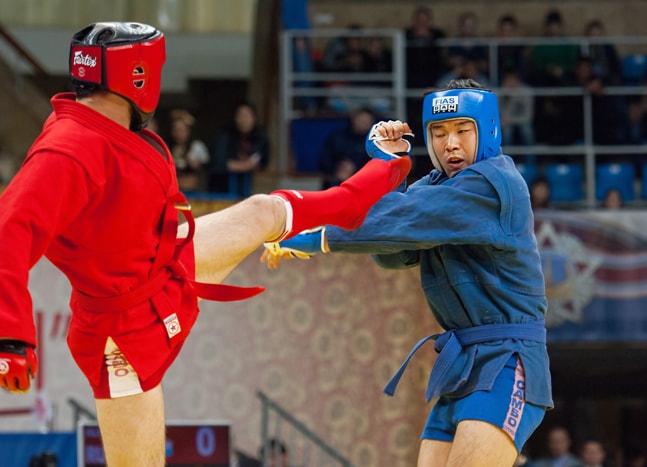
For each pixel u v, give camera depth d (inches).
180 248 233.6
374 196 264.2
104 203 218.5
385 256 295.4
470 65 943.0
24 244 202.7
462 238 264.4
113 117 226.1
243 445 740.7
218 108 1114.7
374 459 747.4
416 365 756.6
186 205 229.3
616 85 966.4
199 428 541.6
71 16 1109.1
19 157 1009.5
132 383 228.8
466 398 265.4
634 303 761.6
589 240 765.3
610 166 951.6
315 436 702.5
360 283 762.2
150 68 227.3
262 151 829.2
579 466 824.3
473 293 268.1
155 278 228.5
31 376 203.0
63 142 213.0
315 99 938.7
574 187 936.3
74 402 683.4
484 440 256.1
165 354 231.1
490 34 1179.3
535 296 270.8
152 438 233.3
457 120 273.0
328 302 759.7
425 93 280.1
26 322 200.7
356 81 944.9
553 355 952.9
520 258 267.9
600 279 762.2
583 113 951.0
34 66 1018.7
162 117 1110.4
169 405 737.6
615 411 1101.1
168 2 1116.5
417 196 268.1
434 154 280.2
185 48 1109.7
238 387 745.6
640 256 762.2
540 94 944.9
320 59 968.3
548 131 951.0
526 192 271.0
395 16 1184.2
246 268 757.9
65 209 211.2
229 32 1114.1
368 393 753.6
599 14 1184.2
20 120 1023.0
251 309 754.2
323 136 875.4
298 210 251.4
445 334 274.5
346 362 755.4
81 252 220.4
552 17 1035.3
